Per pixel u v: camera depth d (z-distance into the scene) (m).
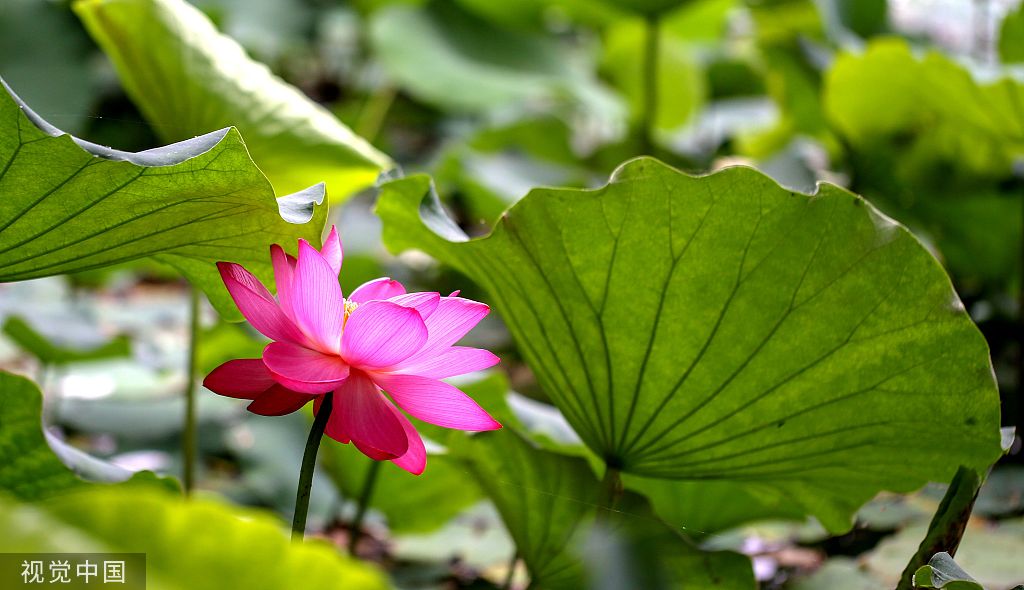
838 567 2.75
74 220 2.27
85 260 2.32
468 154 5.24
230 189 2.26
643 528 2.43
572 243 2.40
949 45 5.77
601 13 5.90
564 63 7.58
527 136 6.64
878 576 2.70
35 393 2.35
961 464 2.43
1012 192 3.79
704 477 2.50
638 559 2.12
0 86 2.18
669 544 2.43
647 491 2.73
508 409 2.69
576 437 2.70
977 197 3.88
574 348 2.45
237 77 2.67
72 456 2.43
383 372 2.20
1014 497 2.88
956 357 2.38
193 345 2.86
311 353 2.18
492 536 3.09
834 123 4.13
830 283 2.38
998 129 3.61
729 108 7.93
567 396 2.49
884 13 5.37
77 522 1.98
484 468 2.52
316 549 2.00
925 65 3.49
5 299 4.38
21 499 2.39
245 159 2.23
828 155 4.96
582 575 2.46
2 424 2.35
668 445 2.47
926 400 2.40
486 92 6.78
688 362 2.42
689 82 7.53
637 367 2.43
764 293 2.39
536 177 5.77
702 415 2.44
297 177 2.65
